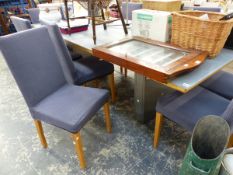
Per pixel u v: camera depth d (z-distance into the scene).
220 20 1.16
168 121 1.78
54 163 1.44
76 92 1.45
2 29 4.08
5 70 2.96
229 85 1.49
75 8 2.20
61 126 1.22
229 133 0.95
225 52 1.36
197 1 2.65
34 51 1.29
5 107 2.07
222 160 1.04
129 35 1.76
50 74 1.41
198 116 1.16
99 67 1.80
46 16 2.09
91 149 1.54
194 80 1.01
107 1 1.83
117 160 1.44
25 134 1.71
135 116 1.87
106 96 1.45
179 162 1.41
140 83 1.56
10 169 1.40
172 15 1.30
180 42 1.34
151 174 1.34
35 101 1.32
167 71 0.98
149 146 1.54
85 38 1.77
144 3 1.78
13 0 4.00
